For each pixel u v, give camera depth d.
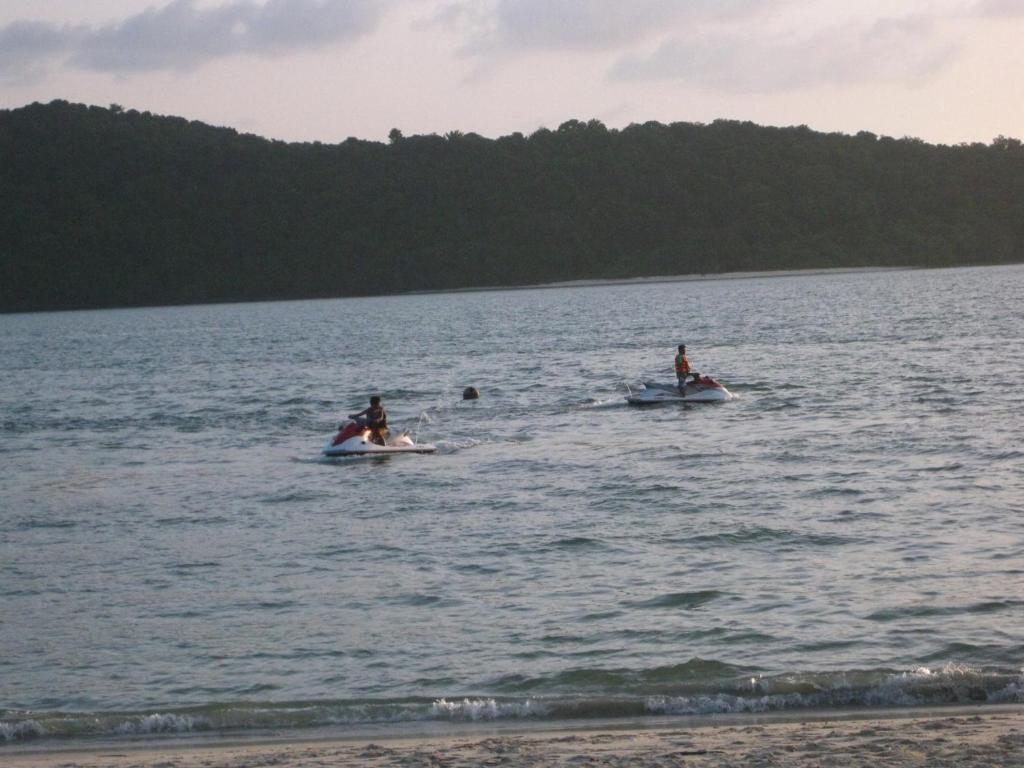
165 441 37.97
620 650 15.20
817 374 50.00
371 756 11.56
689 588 17.81
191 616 17.38
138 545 22.30
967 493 23.75
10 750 12.59
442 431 37.75
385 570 19.72
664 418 38.41
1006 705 13.02
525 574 19.14
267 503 26.28
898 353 58.72
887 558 18.98
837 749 11.22
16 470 32.66
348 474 29.94
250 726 13.24
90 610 17.86
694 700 13.41
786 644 15.10
